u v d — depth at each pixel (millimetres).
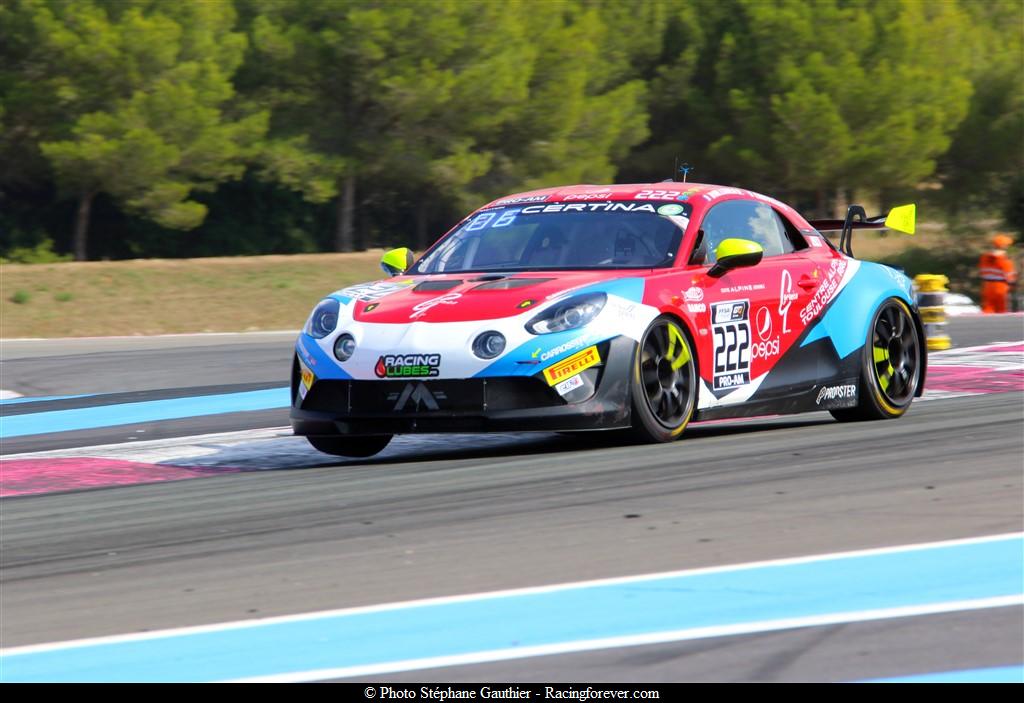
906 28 136125
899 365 25797
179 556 15016
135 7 118312
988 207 153500
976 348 43531
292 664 10328
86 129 114375
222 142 119062
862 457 20000
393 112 124062
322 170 125500
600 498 17188
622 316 20891
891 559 13047
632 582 12508
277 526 16516
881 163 132875
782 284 23688
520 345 20203
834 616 11039
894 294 25750
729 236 23609
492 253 23547
